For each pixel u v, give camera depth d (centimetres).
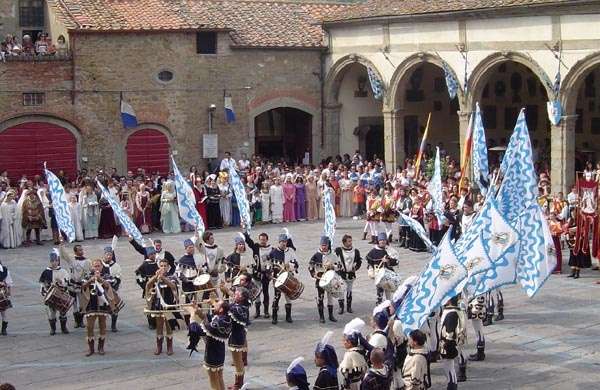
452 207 2839
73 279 2128
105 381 1806
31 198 3191
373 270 2189
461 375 1767
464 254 1702
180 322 2177
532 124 4153
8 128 3691
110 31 3778
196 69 3966
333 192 3641
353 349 1482
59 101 3753
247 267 2222
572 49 3272
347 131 4303
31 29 4131
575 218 2628
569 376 1788
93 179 3444
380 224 3123
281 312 2302
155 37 3878
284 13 4353
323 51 4222
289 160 4375
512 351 1947
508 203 1894
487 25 3544
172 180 3431
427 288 1566
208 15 4112
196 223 2188
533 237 1819
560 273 2673
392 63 3931
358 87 4300
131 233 2131
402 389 1606
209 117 4012
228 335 1678
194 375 1839
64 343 2072
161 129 3934
